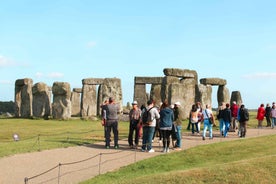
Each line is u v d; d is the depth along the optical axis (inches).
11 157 753.6
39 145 882.1
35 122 1603.1
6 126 1424.7
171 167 701.9
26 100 1972.2
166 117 818.8
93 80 2128.4
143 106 959.0
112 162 733.3
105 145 883.4
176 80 1610.5
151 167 700.0
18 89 2036.2
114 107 867.4
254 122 1659.7
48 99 1894.7
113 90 1919.3
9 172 644.7
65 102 1797.5
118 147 878.4
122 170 673.0
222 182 543.2
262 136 1023.6
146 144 837.2
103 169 679.1
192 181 544.7
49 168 676.1
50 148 853.8
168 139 824.3
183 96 1560.0
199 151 810.8
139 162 721.6
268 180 555.5
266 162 621.3
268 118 1460.4
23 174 633.6
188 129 1256.8
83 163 721.0
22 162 715.4
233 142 913.5
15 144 897.5
